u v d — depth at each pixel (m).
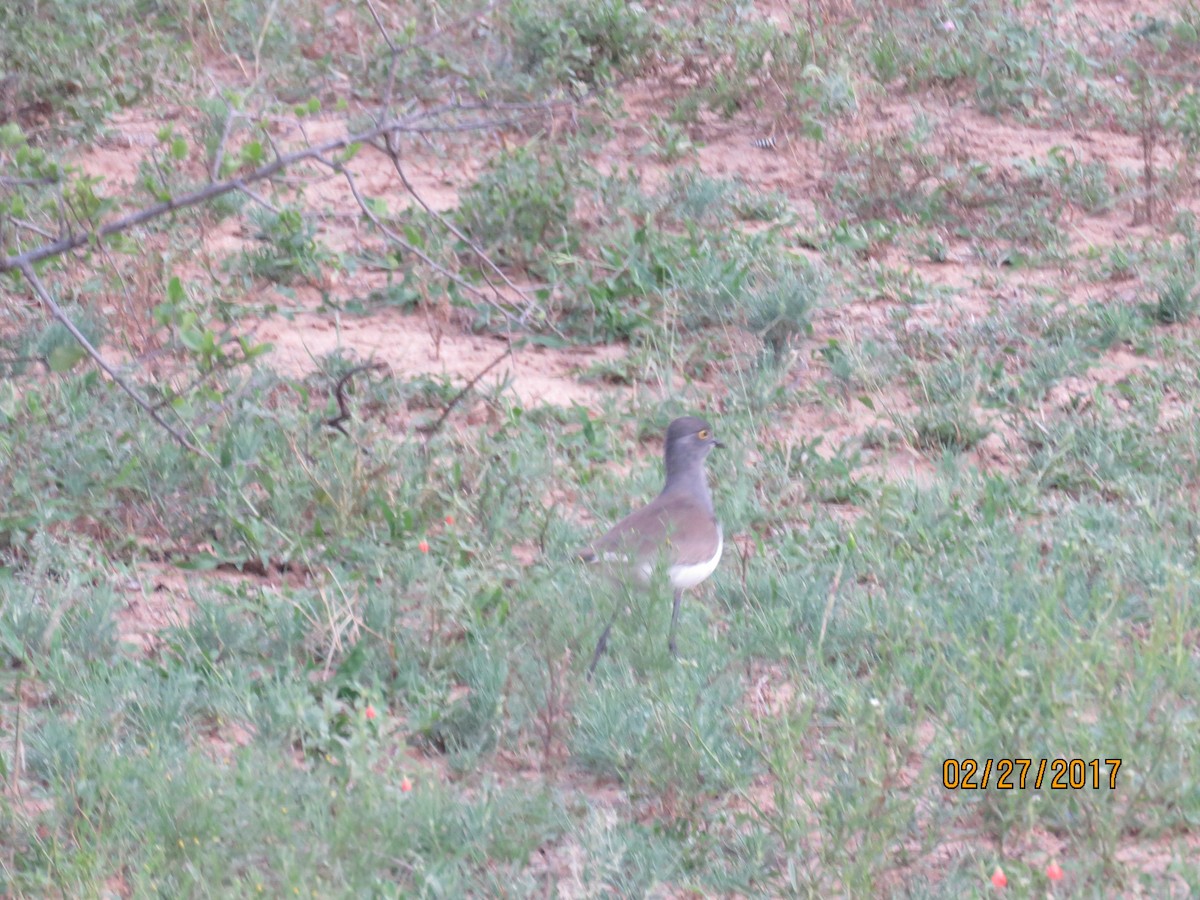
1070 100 28.97
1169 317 21.03
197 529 14.82
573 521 15.30
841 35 30.58
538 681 12.04
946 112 28.64
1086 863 9.92
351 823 9.88
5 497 14.63
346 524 14.69
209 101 24.84
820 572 14.21
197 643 12.73
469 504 15.20
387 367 18.61
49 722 11.23
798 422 18.17
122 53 27.41
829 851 10.04
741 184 25.06
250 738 11.50
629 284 21.06
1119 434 16.98
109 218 21.72
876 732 10.74
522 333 20.28
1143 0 34.97
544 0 29.34
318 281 21.20
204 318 19.48
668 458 13.29
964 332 20.16
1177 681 11.05
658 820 10.74
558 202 22.14
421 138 25.39
